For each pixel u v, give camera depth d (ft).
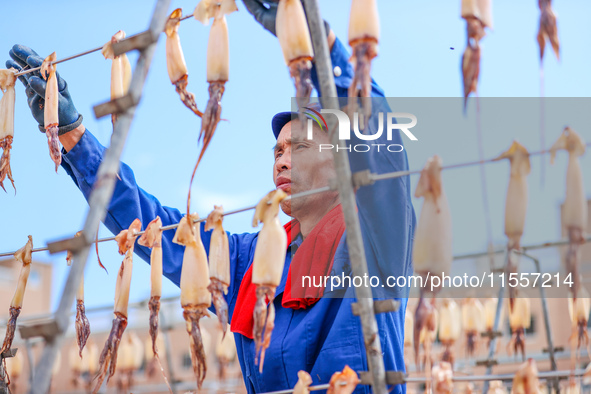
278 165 10.66
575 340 6.96
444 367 7.22
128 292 8.78
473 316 16.22
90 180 10.70
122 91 9.54
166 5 7.35
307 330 9.31
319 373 8.93
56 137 9.61
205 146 7.64
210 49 7.80
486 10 6.95
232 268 11.01
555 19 6.88
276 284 7.29
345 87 8.02
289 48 7.25
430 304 6.91
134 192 10.85
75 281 6.46
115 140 6.85
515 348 14.39
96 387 8.45
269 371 9.43
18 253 9.84
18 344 23.38
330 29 8.09
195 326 7.95
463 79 6.89
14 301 9.84
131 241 8.97
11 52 10.36
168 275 11.21
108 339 8.61
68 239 6.54
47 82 9.75
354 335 8.97
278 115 11.09
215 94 7.70
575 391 8.97
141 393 29.19
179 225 8.04
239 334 10.36
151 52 7.25
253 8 7.88
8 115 10.03
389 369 8.98
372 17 7.05
